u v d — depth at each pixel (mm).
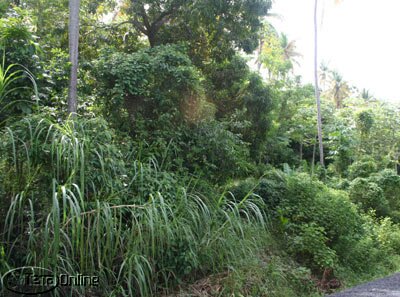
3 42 5262
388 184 11586
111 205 4523
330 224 7109
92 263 4039
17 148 4137
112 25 9945
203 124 7785
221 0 8711
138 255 4270
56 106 6367
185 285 4949
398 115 18141
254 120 10992
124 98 6996
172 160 6992
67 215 4070
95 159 4508
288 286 5594
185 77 7152
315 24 15219
